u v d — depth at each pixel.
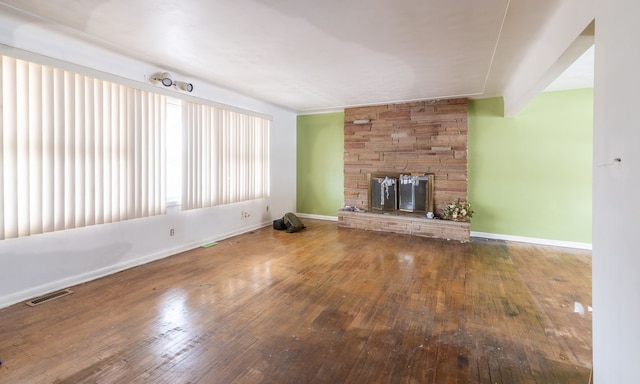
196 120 4.25
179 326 2.31
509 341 2.16
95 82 3.07
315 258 3.99
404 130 5.54
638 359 1.19
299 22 2.49
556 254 4.23
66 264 2.96
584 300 2.81
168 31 2.68
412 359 1.96
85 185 3.02
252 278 3.29
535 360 1.95
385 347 2.08
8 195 2.51
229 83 4.34
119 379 1.74
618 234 1.38
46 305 2.60
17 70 2.53
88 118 3.02
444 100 5.20
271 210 6.11
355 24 2.52
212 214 4.73
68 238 2.96
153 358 1.93
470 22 2.48
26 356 1.93
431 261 3.90
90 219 3.07
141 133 3.54
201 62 3.47
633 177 1.24
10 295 2.59
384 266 3.70
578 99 4.54
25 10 2.32
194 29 2.63
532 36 2.73
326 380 1.76
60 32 2.71
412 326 2.35
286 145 6.53
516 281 3.26
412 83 4.26
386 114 5.69
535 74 2.98
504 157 5.00
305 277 3.33
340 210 6.00
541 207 4.81
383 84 4.32
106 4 2.23
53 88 2.74
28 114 2.59
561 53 2.24
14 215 2.54
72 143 2.90
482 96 4.99
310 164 6.84
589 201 4.53
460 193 5.14
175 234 4.12
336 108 6.18
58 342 2.09
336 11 2.31
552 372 1.84
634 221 1.23
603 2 1.54
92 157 3.06
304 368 1.86
